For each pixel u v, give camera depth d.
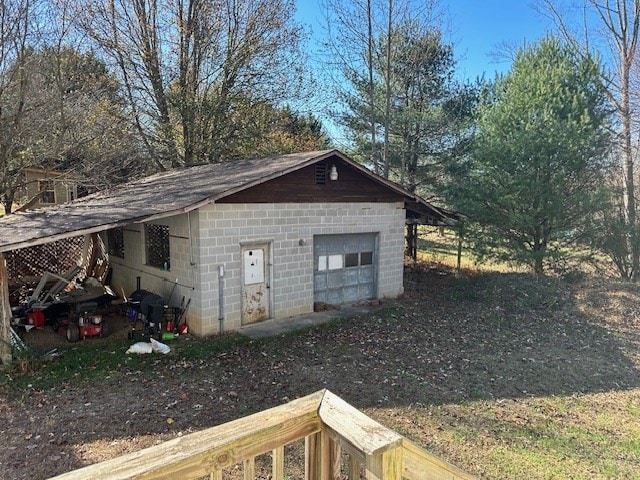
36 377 6.94
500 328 10.11
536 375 7.42
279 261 10.23
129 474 1.52
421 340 9.16
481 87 18.27
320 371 7.39
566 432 5.56
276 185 10.00
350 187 11.41
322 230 10.95
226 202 9.20
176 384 6.79
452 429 5.56
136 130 19.11
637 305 11.20
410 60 18.72
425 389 6.76
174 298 9.82
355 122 19.78
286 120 21.97
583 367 7.84
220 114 20.25
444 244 22.70
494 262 15.46
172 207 8.17
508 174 14.02
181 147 20.11
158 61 19.31
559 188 13.47
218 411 5.93
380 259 12.26
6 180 14.08
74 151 15.45
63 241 13.57
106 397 6.30
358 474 2.01
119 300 11.14
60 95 14.18
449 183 17.41
